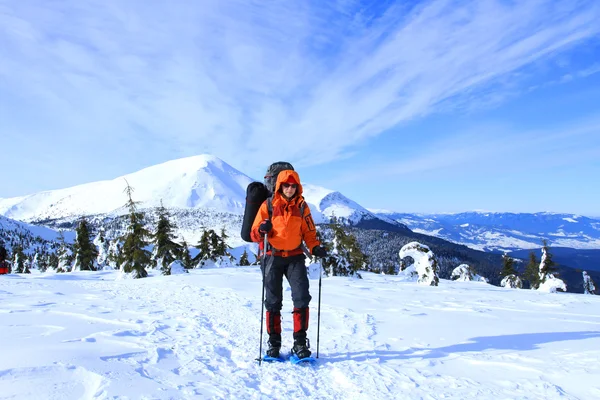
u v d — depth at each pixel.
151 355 2.96
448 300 7.55
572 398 2.34
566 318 5.40
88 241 34.38
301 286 3.34
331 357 3.29
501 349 3.51
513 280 24.86
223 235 31.36
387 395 2.40
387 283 12.58
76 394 2.09
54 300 6.34
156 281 10.81
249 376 2.70
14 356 2.66
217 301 6.62
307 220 3.39
